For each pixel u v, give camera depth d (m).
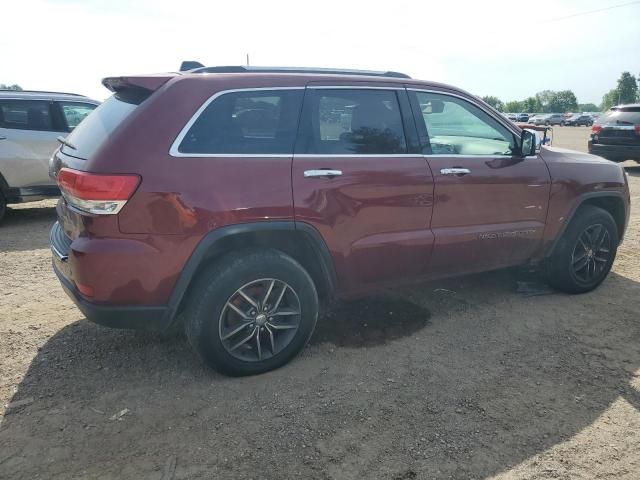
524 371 3.23
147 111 2.79
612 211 4.78
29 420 2.68
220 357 3.00
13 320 3.88
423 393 2.98
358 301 4.32
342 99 3.31
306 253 3.33
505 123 4.00
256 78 3.07
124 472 2.33
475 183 3.72
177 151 2.78
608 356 3.42
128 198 2.66
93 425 2.66
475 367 3.28
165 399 2.89
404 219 3.46
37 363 3.26
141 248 2.71
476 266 3.96
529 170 4.00
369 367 3.26
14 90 7.30
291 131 3.11
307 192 3.06
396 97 3.53
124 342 3.55
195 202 2.77
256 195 2.91
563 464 2.41
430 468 2.38
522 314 4.08
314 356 3.40
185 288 2.84
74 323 3.85
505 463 2.41
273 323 3.16
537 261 4.31
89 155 2.77
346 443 2.54
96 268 2.68
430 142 3.62
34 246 6.05
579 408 2.85
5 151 6.94
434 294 4.48
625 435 2.62
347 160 3.23
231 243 3.04
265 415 2.75
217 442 2.54
